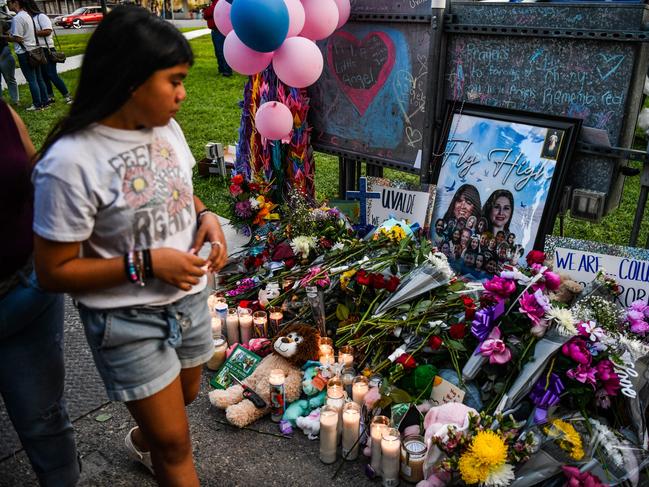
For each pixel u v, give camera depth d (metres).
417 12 3.52
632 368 2.30
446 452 2.19
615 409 2.36
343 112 4.20
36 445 2.03
